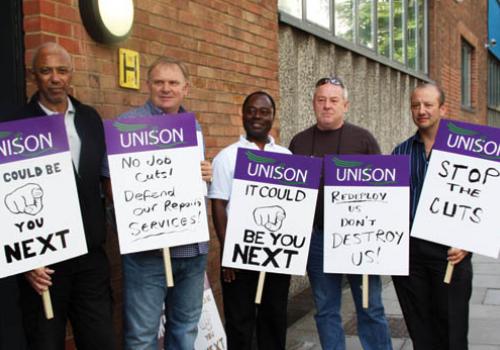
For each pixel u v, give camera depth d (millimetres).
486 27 18469
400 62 10789
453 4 14219
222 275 3943
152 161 3328
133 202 3291
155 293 3445
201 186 3389
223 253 3764
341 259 3840
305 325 5625
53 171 3008
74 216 3037
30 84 3555
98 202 3213
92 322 3182
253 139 3986
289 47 6727
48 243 2984
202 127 5059
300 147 4281
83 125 3197
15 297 3574
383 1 9953
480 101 17844
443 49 13398
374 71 9484
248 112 3949
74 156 3164
